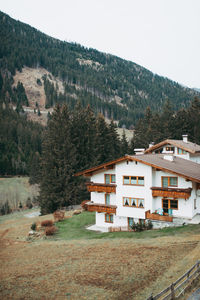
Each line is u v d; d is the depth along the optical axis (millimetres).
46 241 31516
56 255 24844
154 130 81562
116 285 16797
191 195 28750
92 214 43000
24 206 88750
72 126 70312
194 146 43219
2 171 133875
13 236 36031
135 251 22531
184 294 12570
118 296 15414
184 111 87250
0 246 31531
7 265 23828
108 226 34969
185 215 28984
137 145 83750
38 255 25750
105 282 17438
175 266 17750
